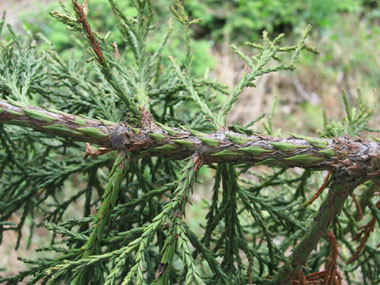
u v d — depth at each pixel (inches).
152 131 8.4
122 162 8.3
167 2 40.1
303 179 12.2
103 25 32.0
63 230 8.8
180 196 8.2
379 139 8.7
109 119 10.5
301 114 37.8
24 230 27.4
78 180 27.8
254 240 14.3
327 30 43.6
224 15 44.1
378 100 36.8
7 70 9.8
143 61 10.9
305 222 12.0
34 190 12.2
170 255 8.0
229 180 9.9
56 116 8.1
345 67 40.4
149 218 10.9
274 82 39.4
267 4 44.2
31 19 33.9
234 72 40.0
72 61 11.9
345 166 8.3
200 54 37.6
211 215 10.2
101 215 8.4
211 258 9.2
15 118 8.0
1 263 25.5
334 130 10.0
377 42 42.1
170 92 11.0
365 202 11.6
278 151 8.3
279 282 10.2
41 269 8.9
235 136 8.4
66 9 8.7
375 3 47.3
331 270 10.2
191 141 8.4
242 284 10.2
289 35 44.1
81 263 8.2
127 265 10.8
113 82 8.4
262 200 10.7
